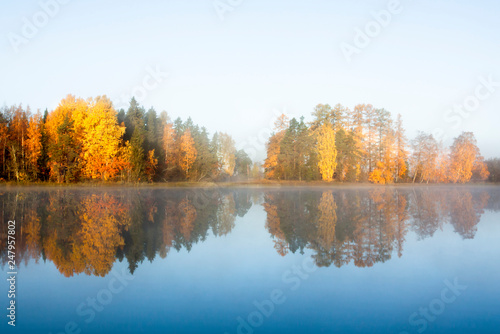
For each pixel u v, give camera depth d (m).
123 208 22.19
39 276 8.66
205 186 52.62
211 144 63.19
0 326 6.07
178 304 7.08
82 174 46.50
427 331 5.97
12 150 44.91
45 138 49.19
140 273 8.93
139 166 49.22
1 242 12.09
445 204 26.11
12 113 47.91
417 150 59.91
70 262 9.82
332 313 6.71
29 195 31.42
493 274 8.88
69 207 22.14
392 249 11.50
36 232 13.80
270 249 11.44
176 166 57.31
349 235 13.78
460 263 9.89
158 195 34.09
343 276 8.78
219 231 14.53
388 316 6.54
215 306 6.97
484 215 19.69
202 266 9.54
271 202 27.47
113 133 48.28
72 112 48.62
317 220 17.70
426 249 11.48
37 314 6.56
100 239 12.70
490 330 5.96
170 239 12.86
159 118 59.81
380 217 18.83
